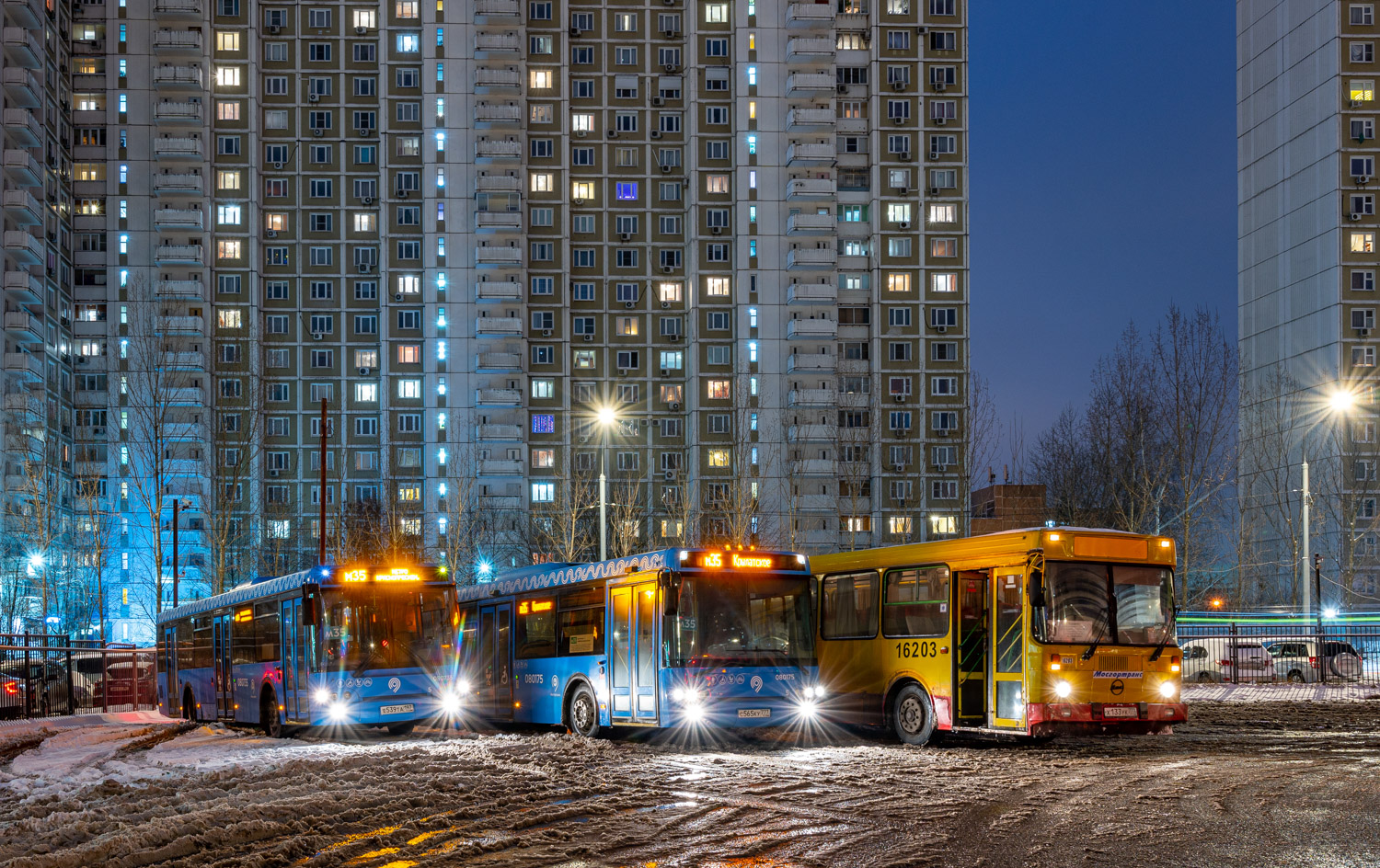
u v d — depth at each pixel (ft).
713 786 47.26
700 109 313.53
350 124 310.04
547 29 313.94
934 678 65.00
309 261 307.99
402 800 43.27
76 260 301.43
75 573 249.14
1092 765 54.75
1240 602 199.00
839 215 313.32
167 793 46.96
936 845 35.32
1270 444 265.54
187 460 285.84
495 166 307.78
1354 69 304.09
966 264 311.88
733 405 299.79
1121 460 212.02
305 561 289.12
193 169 303.07
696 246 310.04
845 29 315.37
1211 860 32.48
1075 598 60.39
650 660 65.51
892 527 302.45
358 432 304.71
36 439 257.34
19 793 50.14
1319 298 307.37
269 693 80.07
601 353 312.29
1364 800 42.34
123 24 304.71
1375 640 133.08
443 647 76.48
